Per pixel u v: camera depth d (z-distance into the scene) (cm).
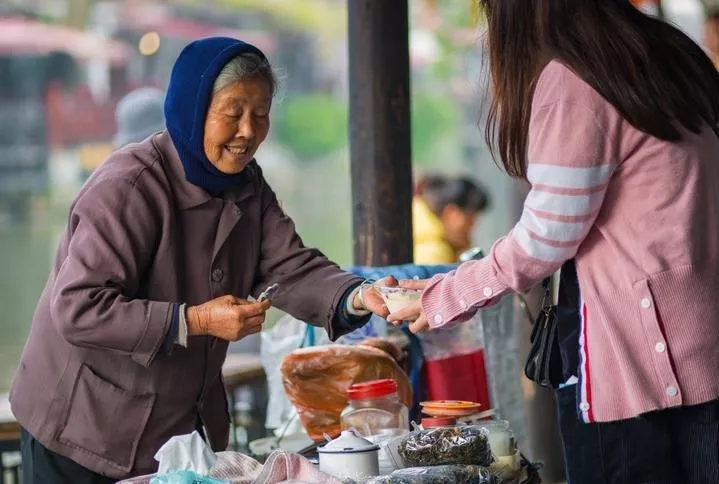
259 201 433
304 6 3388
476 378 512
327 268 436
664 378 332
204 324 383
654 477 341
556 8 337
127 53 2964
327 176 3453
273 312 1248
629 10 345
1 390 1250
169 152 405
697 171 335
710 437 338
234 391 636
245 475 356
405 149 598
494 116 356
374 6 590
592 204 331
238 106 392
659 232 333
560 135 330
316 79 3466
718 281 337
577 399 342
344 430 409
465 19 2102
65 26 2980
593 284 340
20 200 2955
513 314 548
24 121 2980
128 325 378
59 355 403
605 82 328
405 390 471
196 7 3225
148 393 402
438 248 863
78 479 400
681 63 338
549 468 757
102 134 2983
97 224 386
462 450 374
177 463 354
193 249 408
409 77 600
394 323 383
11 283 2186
